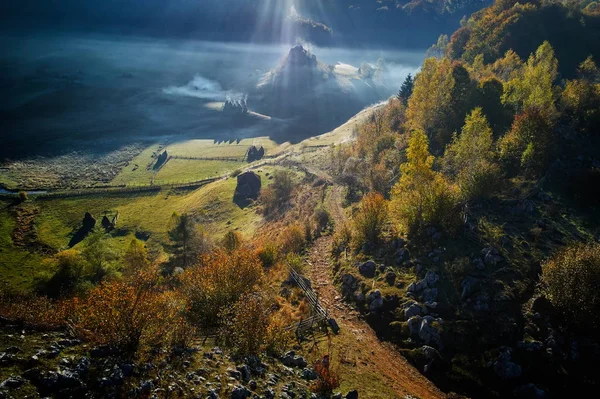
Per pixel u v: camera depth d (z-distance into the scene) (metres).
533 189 54.16
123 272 77.06
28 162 187.50
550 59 90.88
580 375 32.12
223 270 34.47
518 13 122.38
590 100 66.88
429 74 90.56
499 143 64.06
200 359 23.27
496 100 76.81
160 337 23.61
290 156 149.38
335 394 24.83
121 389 18.17
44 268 80.81
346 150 111.94
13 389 16.38
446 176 62.28
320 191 95.94
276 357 28.69
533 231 46.34
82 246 107.50
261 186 121.44
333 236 65.06
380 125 108.25
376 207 55.88
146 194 143.38
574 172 55.34
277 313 39.50
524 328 35.84
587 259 35.09
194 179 158.50
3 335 20.31
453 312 38.91
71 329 22.28
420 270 44.97
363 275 48.38
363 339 38.53
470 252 45.03
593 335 33.81
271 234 78.62
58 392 17.03
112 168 183.00
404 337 38.38
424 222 50.84
